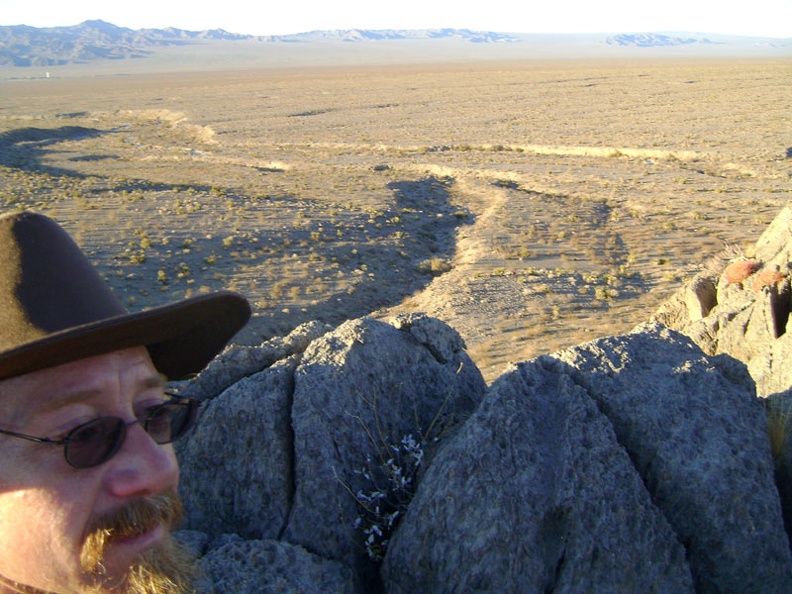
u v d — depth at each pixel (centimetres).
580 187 4353
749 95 9881
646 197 4038
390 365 421
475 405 443
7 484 171
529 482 325
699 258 2889
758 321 816
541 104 9562
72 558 172
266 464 371
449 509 322
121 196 4050
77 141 7406
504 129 7125
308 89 14338
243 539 357
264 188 4434
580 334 2005
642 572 312
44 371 174
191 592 198
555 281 2588
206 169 5375
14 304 164
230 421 383
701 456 344
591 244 3102
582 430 339
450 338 462
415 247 3186
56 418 173
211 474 377
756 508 334
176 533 338
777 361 532
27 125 8619
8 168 5106
